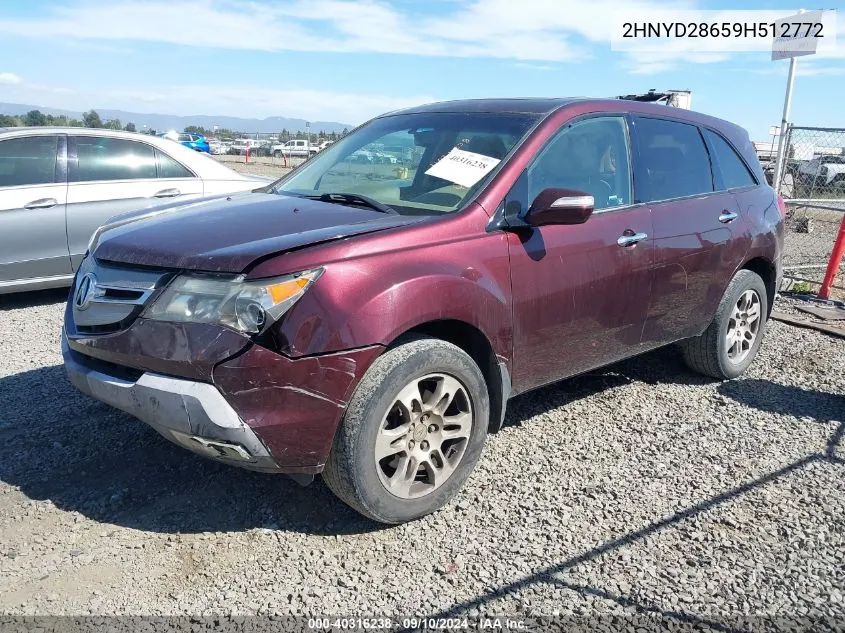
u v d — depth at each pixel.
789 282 8.61
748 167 5.37
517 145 3.77
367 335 2.93
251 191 4.55
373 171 4.15
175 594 2.80
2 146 6.72
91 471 3.71
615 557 3.09
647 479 3.78
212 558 3.03
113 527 3.23
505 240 3.50
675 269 4.44
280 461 2.91
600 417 4.58
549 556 3.09
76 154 7.10
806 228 13.89
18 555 3.01
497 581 2.92
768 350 6.13
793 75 8.72
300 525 3.29
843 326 6.93
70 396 4.67
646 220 4.25
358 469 3.00
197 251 3.01
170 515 3.34
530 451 4.07
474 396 3.40
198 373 2.83
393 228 3.21
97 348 3.12
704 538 3.25
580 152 4.06
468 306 3.28
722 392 5.08
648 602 2.82
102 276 3.25
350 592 2.84
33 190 6.80
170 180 7.57
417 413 3.21
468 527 3.30
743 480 3.79
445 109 4.44
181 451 3.93
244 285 2.83
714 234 4.72
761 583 2.95
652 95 5.34
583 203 3.44
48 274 6.96
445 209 3.54
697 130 4.98
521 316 3.58
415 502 3.25
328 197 3.87
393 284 3.02
